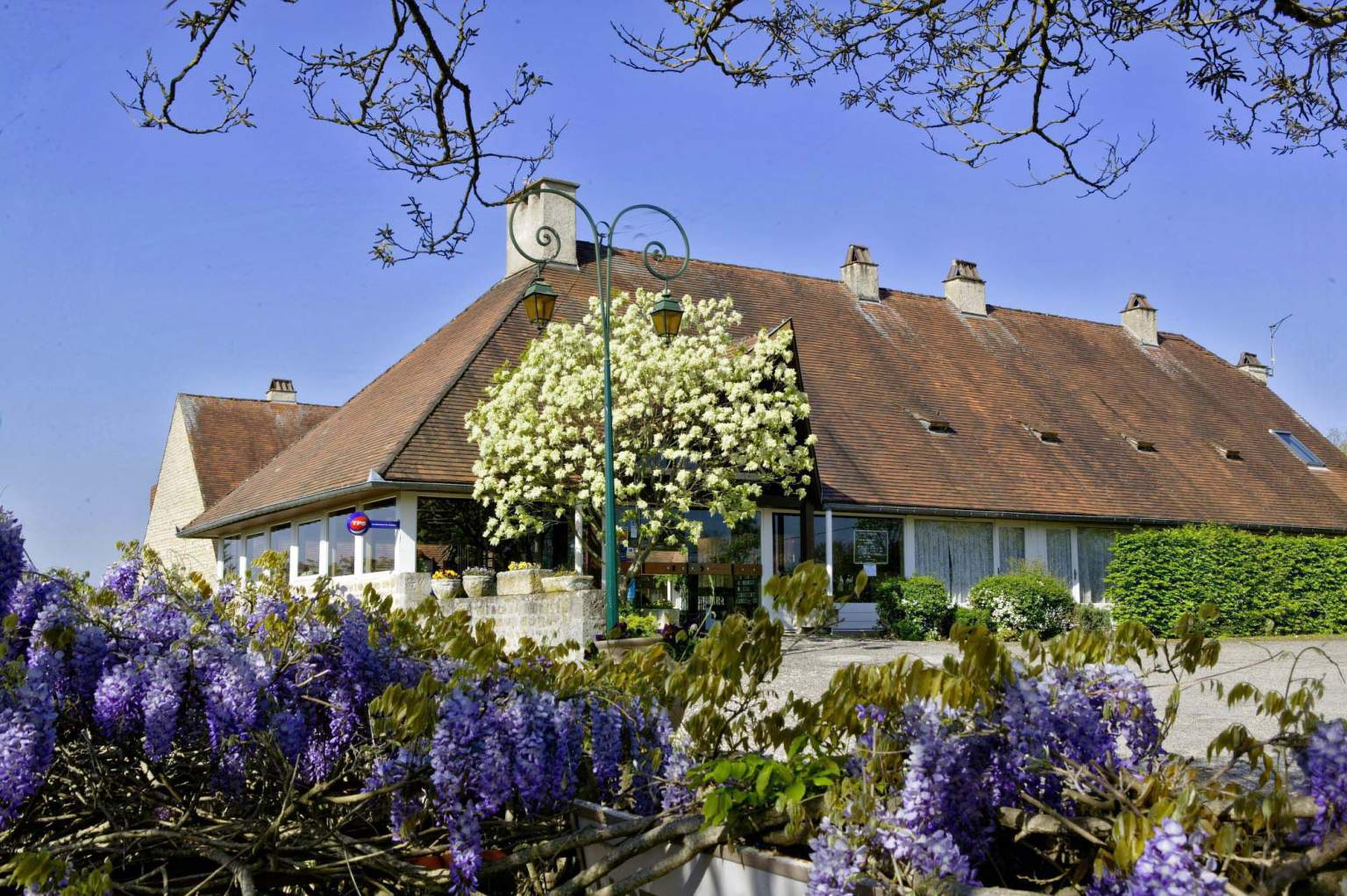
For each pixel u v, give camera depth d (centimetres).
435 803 351
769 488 2119
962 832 292
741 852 306
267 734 366
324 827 367
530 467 1762
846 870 266
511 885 397
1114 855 242
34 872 292
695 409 1806
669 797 368
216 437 3394
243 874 334
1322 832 253
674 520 1841
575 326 1894
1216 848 233
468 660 375
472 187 552
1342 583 2453
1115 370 3181
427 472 1869
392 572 1894
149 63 504
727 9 528
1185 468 2845
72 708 380
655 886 337
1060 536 2512
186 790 405
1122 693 321
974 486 2361
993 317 3138
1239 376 3538
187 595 473
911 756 291
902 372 2667
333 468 2134
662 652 424
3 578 389
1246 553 2344
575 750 382
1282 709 287
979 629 301
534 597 1488
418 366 2442
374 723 358
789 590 345
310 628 407
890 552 2266
